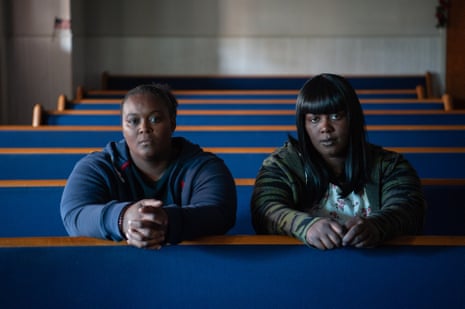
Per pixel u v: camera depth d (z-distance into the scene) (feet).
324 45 28.71
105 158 5.54
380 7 28.55
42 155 9.33
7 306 4.46
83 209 4.91
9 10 23.93
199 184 5.41
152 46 28.60
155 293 4.52
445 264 4.52
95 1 28.19
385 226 4.59
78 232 4.90
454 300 4.52
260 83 28.07
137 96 5.34
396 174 5.51
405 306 4.52
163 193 5.54
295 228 4.63
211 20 28.63
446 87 27.81
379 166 5.57
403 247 4.53
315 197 5.61
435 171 9.35
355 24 28.63
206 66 28.73
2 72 23.59
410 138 11.57
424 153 9.36
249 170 9.30
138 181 5.51
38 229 7.14
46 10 24.02
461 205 7.12
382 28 28.58
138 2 28.43
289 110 16.10
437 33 28.48
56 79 24.21
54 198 7.16
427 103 17.11
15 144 11.53
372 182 5.55
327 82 5.32
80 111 14.58
